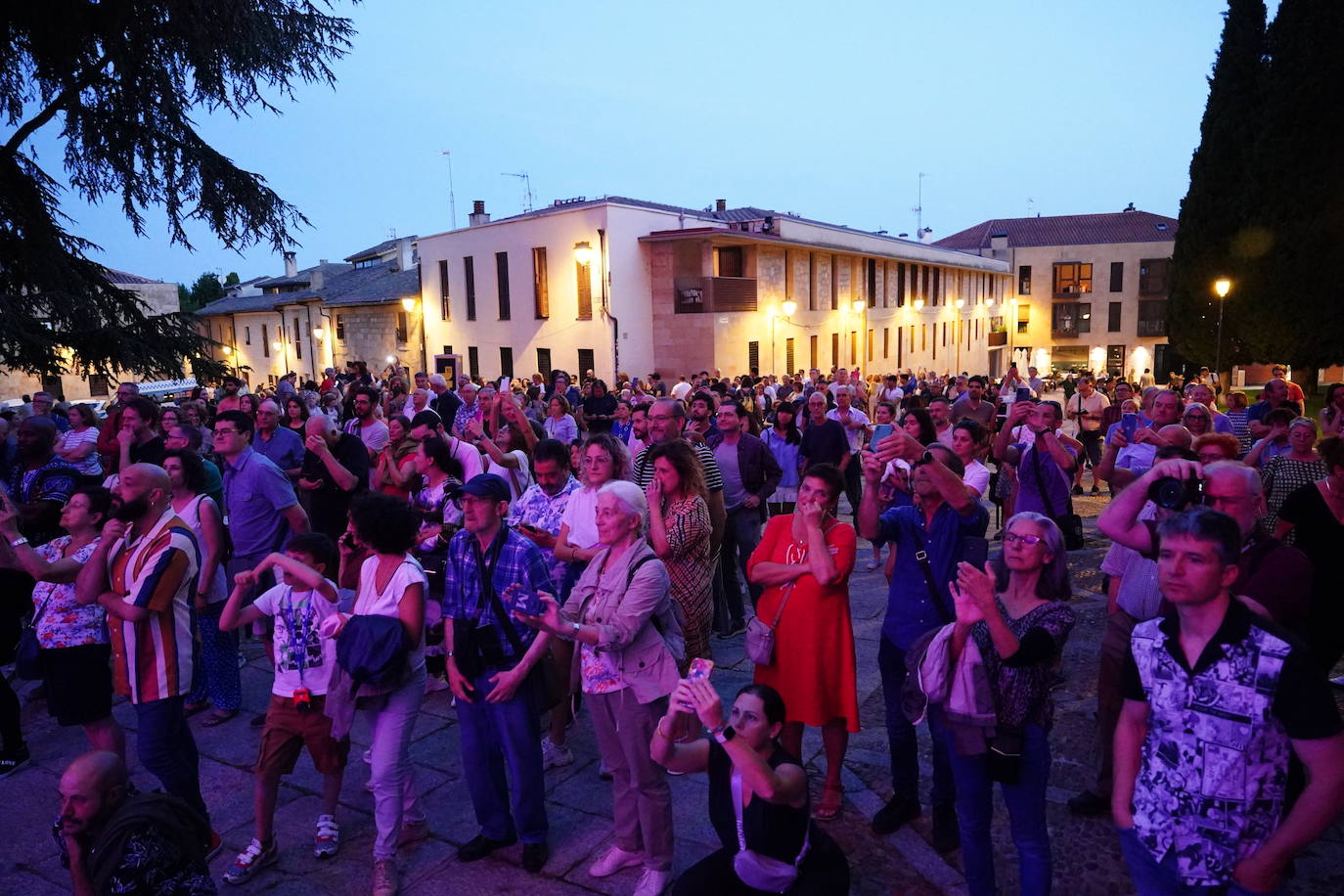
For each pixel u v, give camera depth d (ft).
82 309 43.86
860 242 122.42
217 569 18.13
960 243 218.18
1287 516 14.76
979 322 181.68
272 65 44.75
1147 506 12.92
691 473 15.85
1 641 16.98
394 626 12.52
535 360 100.58
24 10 40.34
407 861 13.50
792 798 9.05
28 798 16.03
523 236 99.71
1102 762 13.70
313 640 13.37
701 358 91.40
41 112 44.83
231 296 184.85
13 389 99.55
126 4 40.47
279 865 13.53
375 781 12.68
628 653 12.10
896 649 13.47
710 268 91.09
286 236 48.73
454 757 16.89
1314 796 7.38
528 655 12.66
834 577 13.00
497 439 23.77
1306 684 7.50
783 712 9.34
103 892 8.66
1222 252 95.81
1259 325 92.63
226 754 17.24
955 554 13.01
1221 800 7.79
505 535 12.96
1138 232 202.90
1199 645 8.03
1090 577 27.04
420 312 119.75
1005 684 10.52
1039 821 10.74
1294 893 11.85
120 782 9.46
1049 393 147.84
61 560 14.75
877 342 129.29
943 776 13.16
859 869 12.89
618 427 34.73
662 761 9.41
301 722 13.25
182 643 13.50
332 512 23.45
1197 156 97.91
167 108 44.70
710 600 16.44
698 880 9.43
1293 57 88.84
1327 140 87.86
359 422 28.37
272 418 25.32
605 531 12.36
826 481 13.17
